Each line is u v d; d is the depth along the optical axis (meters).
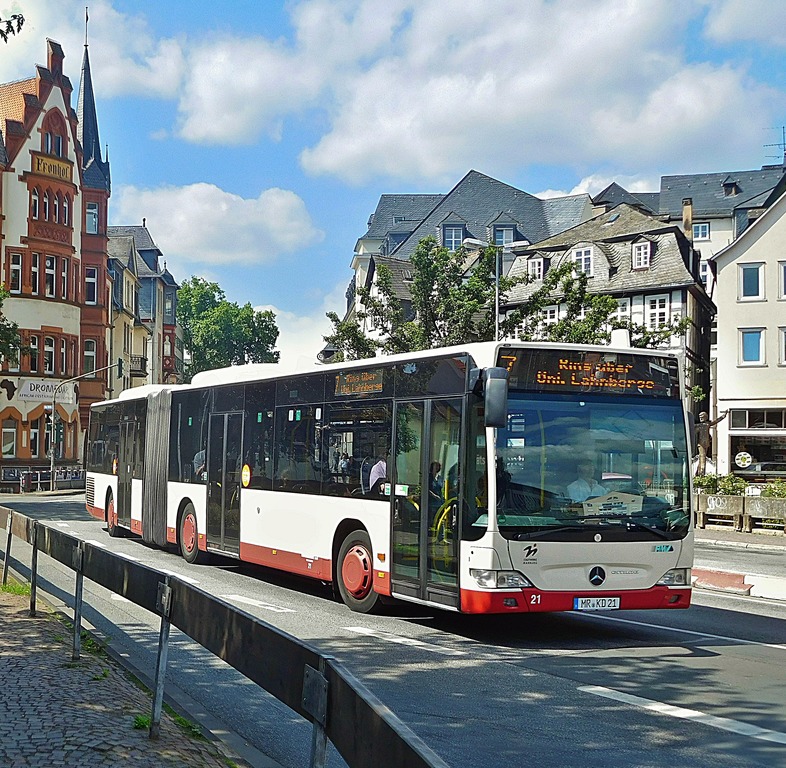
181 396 20.45
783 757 6.94
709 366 71.25
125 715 7.16
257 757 6.66
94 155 73.88
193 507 19.42
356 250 110.25
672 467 11.96
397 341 41.59
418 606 14.37
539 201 98.44
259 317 128.62
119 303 79.94
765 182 104.12
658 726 7.77
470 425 11.44
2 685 7.96
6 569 15.53
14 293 59.91
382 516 13.07
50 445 60.97
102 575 8.61
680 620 13.75
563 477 11.44
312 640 11.52
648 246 65.56
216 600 6.13
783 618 14.09
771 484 34.38
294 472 15.49
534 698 8.71
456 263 42.06
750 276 61.00
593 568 11.41
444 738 7.37
